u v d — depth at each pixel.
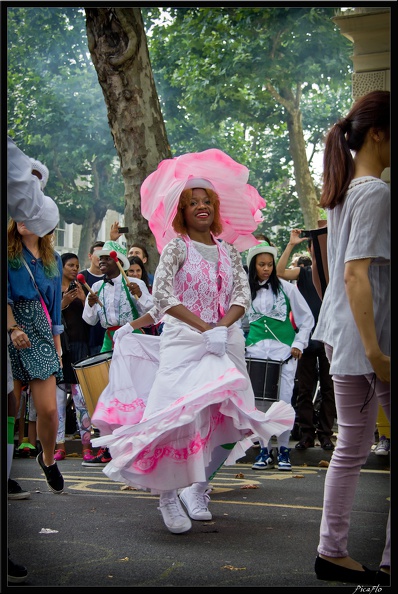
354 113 3.90
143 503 5.95
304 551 4.57
